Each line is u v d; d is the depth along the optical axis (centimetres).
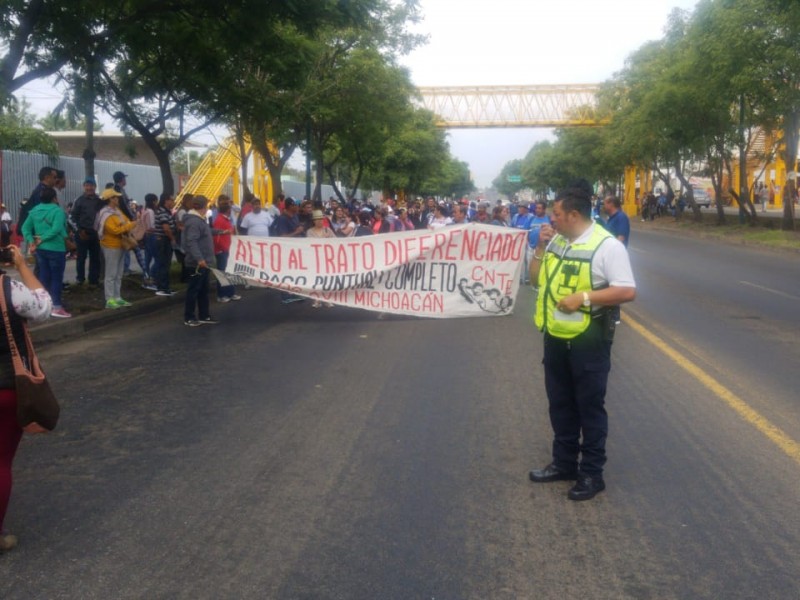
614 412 766
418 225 2716
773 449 654
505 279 1313
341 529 503
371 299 1330
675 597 421
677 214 5400
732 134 3812
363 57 2623
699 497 555
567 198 546
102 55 1439
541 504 544
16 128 3188
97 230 1420
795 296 1677
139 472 606
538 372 941
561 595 423
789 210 3556
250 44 1489
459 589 429
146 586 432
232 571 449
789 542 484
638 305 1520
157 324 1309
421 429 710
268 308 1498
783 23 2709
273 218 2097
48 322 1187
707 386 865
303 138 3053
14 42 1219
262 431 707
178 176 4622
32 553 472
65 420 744
